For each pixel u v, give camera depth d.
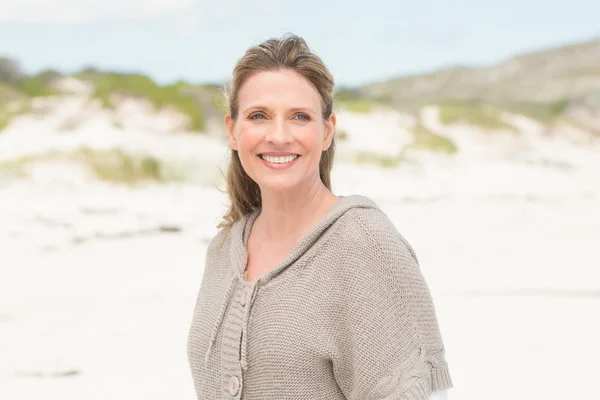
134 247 8.25
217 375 2.10
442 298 6.26
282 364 1.95
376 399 1.89
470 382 4.44
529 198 12.25
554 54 34.44
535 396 4.23
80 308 6.05
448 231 9.34
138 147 13.48
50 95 16.75
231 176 2.36
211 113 15.95
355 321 1.91
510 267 7.32
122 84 15.69
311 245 2.01
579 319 5.64
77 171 11.91
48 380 4.58
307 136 2.04
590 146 20.27
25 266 7.39
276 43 2.07
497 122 19.48
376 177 13.60
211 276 2.29
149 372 4.70
